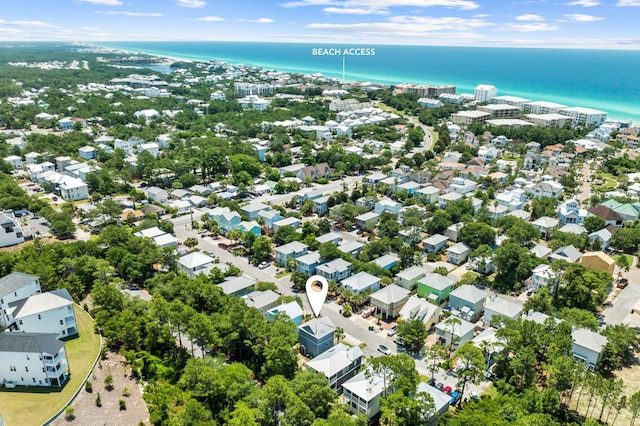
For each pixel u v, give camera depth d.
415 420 77.56
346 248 147.75
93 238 150.00
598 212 170.62
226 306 104.94
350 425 71.69
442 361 100.75
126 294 115.69
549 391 83.25
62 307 103.00
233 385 83.19
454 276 136.12
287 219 168.00
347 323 115.06
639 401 78.38
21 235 153.25
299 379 82.81
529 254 136.75
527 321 97.12
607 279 125.38
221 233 168.88
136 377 94.31
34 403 85.50
